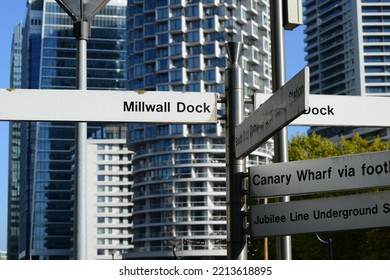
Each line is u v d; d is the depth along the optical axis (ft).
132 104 34.30
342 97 34.99
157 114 34.40
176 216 624.59
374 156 27.71
